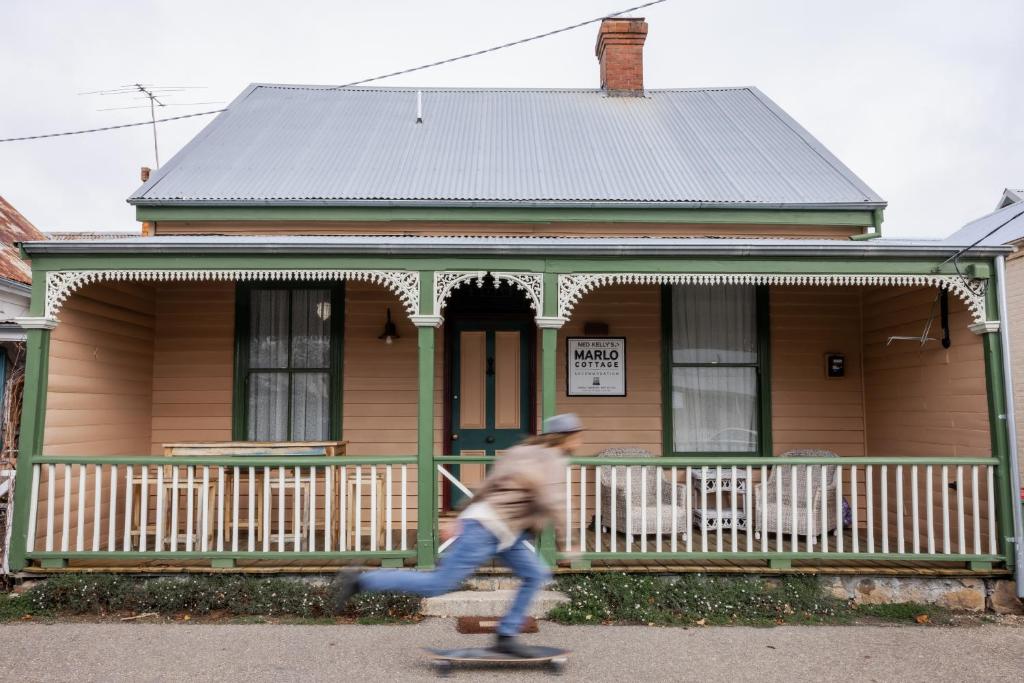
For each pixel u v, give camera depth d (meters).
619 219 8.08
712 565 6.34
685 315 8.32
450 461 6.20
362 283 8.19
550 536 6.13
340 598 4.30
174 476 6.14
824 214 8.11
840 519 6.40
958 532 6.28
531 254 6.27
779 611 5.79
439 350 8.23
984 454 6.36
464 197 8.03
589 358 8.22
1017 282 10.77
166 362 8.11
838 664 4.80
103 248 6.12
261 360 8.15
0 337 7.16
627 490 6.27
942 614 5.94
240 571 6.12
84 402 6.77
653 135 10.11
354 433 8.07
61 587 5.71
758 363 8.27
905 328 7.48
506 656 4.51
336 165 8.88
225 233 8.05
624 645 5.10
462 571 4.21
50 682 4.39
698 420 8.23
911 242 6.75
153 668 4.62
